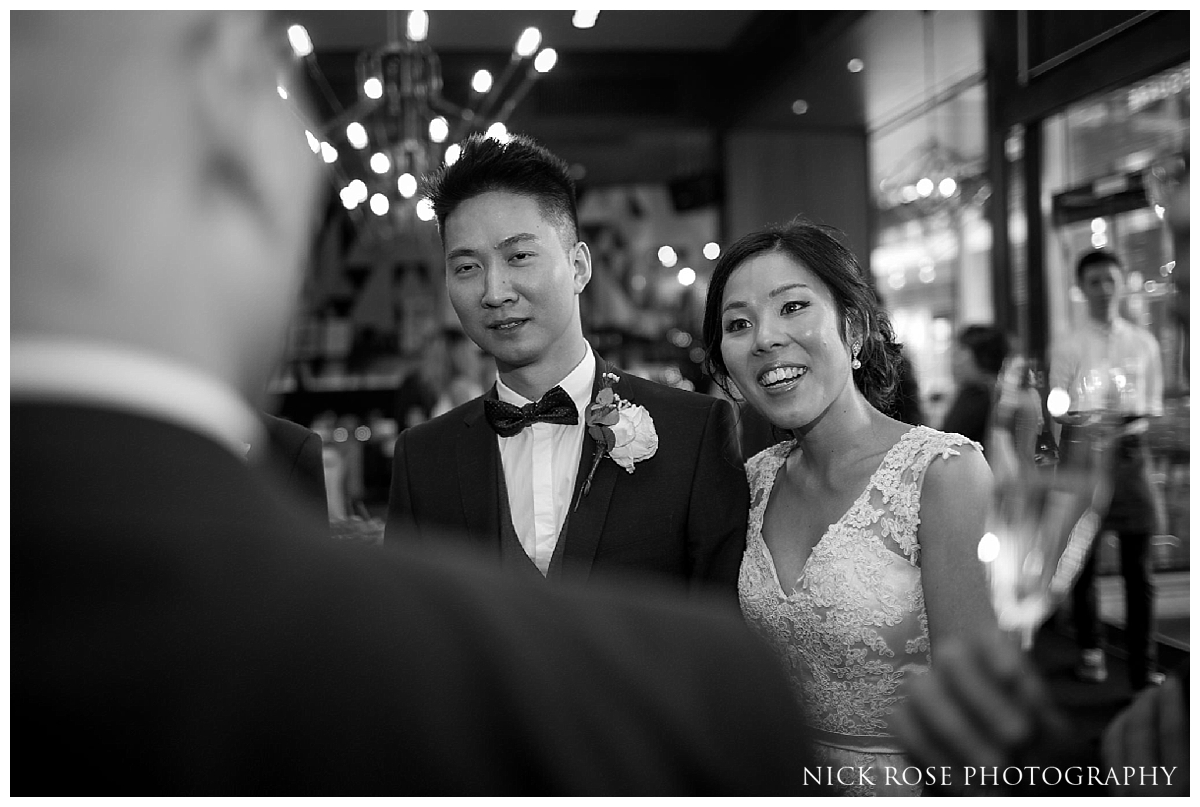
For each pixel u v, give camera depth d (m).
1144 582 4.13
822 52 6.65
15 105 0.32
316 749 0.32
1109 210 5.05
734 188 8.61
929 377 7.69
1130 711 1.05
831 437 1.90
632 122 8.12
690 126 8.23
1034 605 1.03
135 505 0.32
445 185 1.89
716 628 0.37
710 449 1.96
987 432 4.18
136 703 0.31
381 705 0.32
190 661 0.31
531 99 7.95
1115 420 3.95
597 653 0.34
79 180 0.32
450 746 0.32
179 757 0.31
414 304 9.88
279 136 0.36
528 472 1.95
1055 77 5.39
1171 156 4.58
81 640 0.31
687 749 0.34
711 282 1.97
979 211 6.97
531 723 0.33
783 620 1.85
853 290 1.85
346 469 6.84
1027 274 5.80
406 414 7.84
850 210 8.85
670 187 8.83
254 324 0.35
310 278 0.39
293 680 0.32
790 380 1.82
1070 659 4.73
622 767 0.33
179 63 0.33
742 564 1.96
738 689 0.35
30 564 0.31
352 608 0.33
